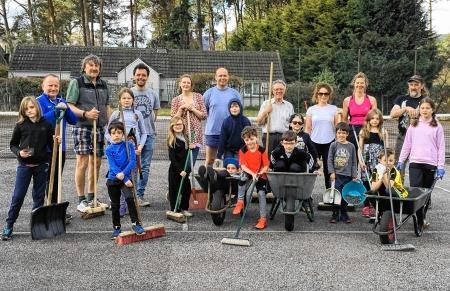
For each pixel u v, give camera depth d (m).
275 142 7.68
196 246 5.77
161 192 8.88
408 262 5.31
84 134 6.96
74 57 35.81
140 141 7.18
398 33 30.77
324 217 7.32
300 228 6.66
